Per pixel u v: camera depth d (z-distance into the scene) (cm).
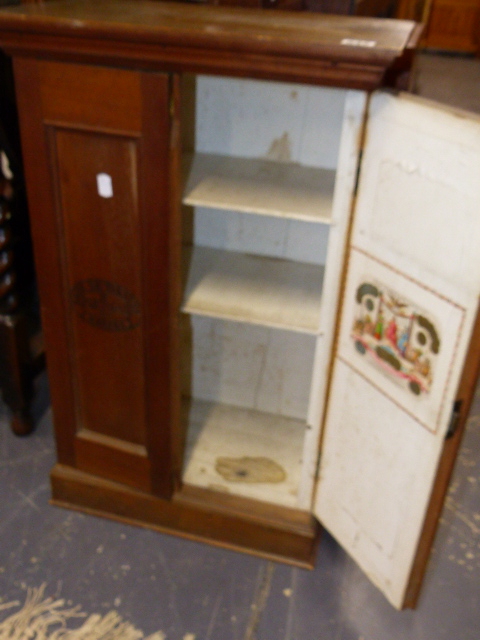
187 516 201
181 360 235
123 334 176
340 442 177
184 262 198
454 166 121
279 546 198
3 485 221
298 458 216
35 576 189
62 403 195
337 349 167
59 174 157
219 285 186
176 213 156
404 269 139
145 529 208
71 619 177
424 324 139
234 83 180
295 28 146
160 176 148
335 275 157
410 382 147
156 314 168
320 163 186
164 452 190
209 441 221
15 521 207
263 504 198
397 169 133
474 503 229
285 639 175
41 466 230
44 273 172
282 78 134
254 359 227
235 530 199
